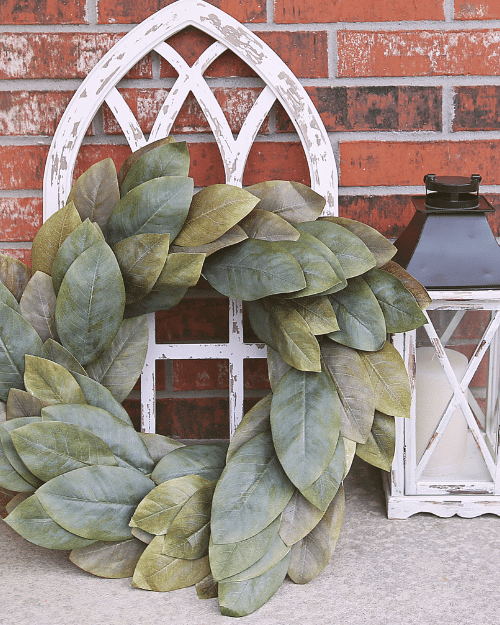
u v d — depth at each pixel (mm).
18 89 917
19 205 955
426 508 845
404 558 772
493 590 715
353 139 936
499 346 822
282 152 940
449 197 800
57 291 773
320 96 920
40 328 776
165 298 792
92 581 744
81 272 743
